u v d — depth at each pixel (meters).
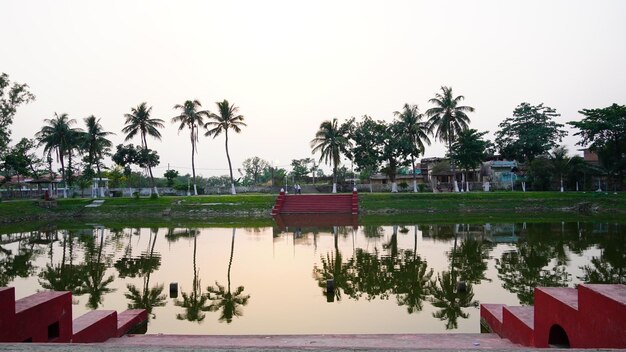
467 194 48.56
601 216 39.09
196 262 19.42
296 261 19.36
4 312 6.31
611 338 5.66
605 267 16.67
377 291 14.17
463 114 53.12
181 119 54.44
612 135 52.56
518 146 67.44
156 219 42.62
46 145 58.22
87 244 25.45
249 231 31.22
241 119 55.75
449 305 12.55
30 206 44.78
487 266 17.41
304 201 48.12
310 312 12.10
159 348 3.92
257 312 12.17
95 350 3.81
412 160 56.38
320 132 56.25
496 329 10.01
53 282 15.99
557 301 7.16
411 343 8.73
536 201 46.56
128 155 61.66
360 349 3.92
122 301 13.42
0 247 24.69
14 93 37.72
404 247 22.61
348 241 25.22
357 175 84.50
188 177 102.06
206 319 11.65
